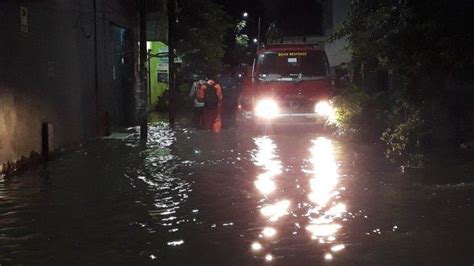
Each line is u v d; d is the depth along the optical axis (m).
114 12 18.14
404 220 6.97
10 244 6.22
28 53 11.01
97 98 16.05
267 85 15.86
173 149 13.35
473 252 5.82
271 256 5.76
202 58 31.91
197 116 18.91
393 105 14.16
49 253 5.92
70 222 7.07
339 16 29.53
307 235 6.45
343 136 14.48
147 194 8.58
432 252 5.83
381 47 12.23
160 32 24.56
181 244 6.18
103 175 10.11
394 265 5.48
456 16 10.51
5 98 9.90
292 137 15.35
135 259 5.72
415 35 11.26
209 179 9.67
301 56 16.36
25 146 10.84
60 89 12.91
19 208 7.77
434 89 12.02
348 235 6.42
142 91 16.59
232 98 25.33
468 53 10.62
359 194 8.37
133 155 12.45
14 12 10.32
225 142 14.50
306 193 8.51
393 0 12.30
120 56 19.98
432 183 8.95
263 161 11.41
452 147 11.70
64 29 13.20
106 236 6.49
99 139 15.54
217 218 7.20
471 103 11.52
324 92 15.85
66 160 11.80
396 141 12.35
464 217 7.05
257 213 7.42
